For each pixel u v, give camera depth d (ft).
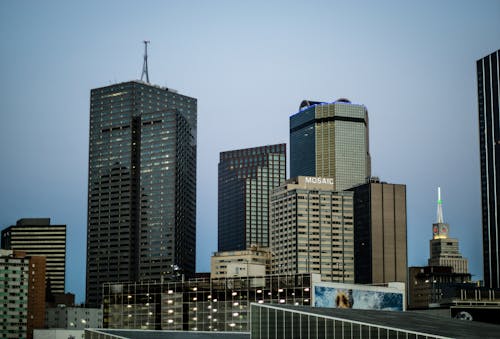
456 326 570.87
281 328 600.39
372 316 593.42
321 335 580.30
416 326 554.87
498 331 557.74
